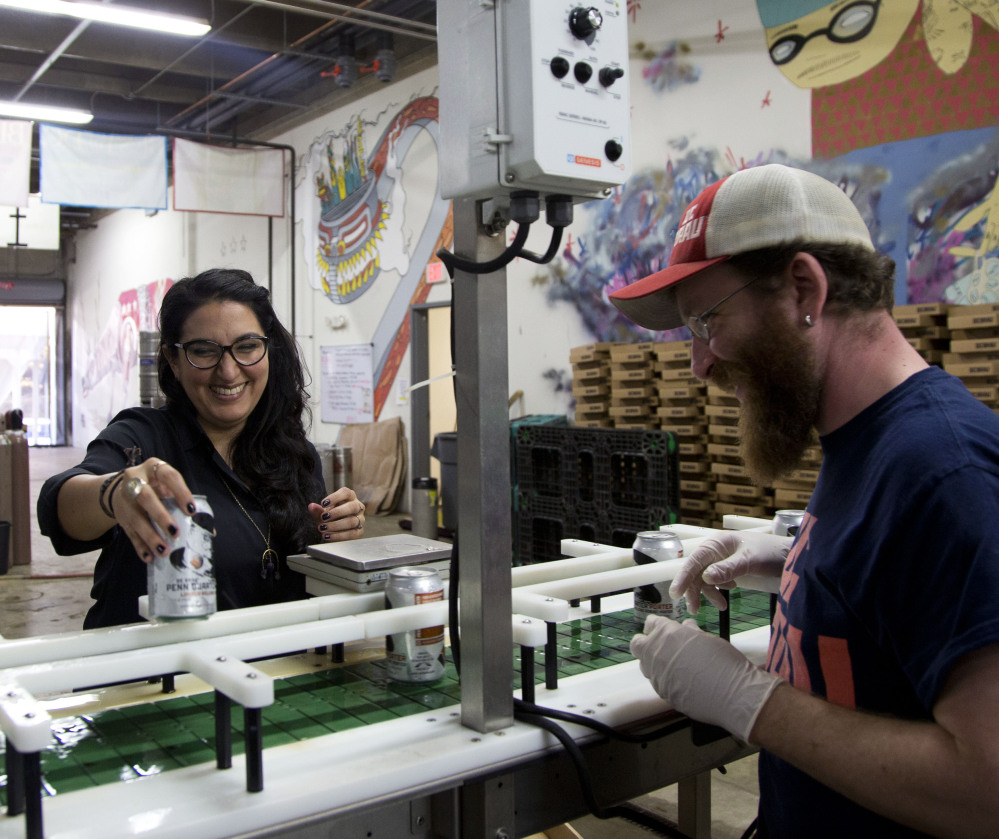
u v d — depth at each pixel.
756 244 0.90
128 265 13.80
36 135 10.52
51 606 4.80
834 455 0.92
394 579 1.19
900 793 0.73
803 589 0.92
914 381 0.86
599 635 1.44
